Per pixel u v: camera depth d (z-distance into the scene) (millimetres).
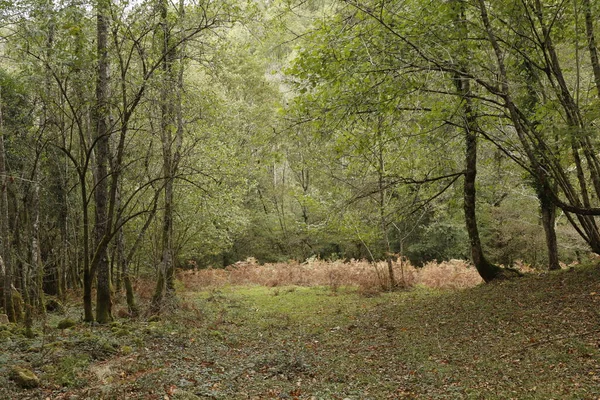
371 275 20484
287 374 8242
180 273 26578
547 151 10719
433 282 19641
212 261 35875
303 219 35188
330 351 10133
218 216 21516
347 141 10836
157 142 16594
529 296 11828
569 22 11062
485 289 14031
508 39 10508
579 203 11578
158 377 7418
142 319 13922
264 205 38125
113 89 12562
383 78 9398
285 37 11367
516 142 12344
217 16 13211
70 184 20531
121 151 12328
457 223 26375
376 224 17734
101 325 12383
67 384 7266
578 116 10016
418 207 15438
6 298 12219
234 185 22938
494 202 22828
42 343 9312
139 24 11844
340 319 13891
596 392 5961
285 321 14055
